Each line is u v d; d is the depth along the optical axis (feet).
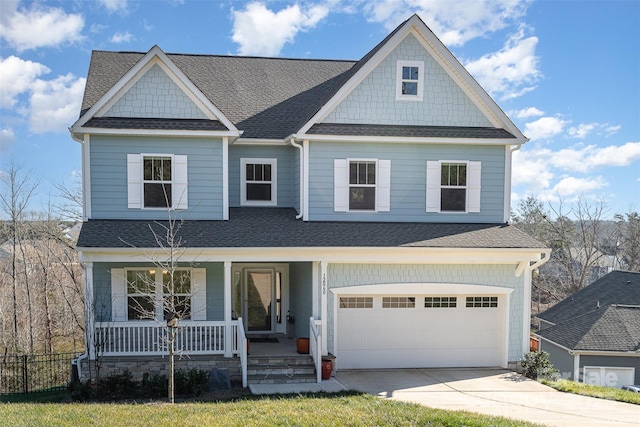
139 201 46.32
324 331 44.73
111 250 40.50
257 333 53.47
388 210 49.52
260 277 53.67
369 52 55.93
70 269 96.53
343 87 48.39
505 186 50.90
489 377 44.34
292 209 52.60
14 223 89.66
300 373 42.83
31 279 98.17
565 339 64.44
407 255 44.78
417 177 49.83
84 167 45.52
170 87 46.83
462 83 50.37
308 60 66.33
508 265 47.29
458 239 46.11
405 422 28.07
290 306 53.78
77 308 96.89
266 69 63.41
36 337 94.89
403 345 47.11
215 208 47.67
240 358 41.81
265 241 43.55
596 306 76.84
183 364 41.60
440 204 50.19
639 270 121.49
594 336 61.72
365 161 49.24
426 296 47.21
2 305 93.66
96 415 29.27
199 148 47.26
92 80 52.90
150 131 45.47
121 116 46.16
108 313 44.96
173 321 35.27
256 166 53.01
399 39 48.98
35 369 60.29
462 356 47.70
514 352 47.34
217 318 47.37
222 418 28.45
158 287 45.83
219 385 39.11
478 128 50.70
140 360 41.06
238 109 55.88
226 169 47.60
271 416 28.94
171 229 39.68
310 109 56.65
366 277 45.75
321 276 44.47
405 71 49.83
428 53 50.11
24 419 28.14
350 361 46.50
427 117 50.16
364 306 46.65
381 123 49.44
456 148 50.21
